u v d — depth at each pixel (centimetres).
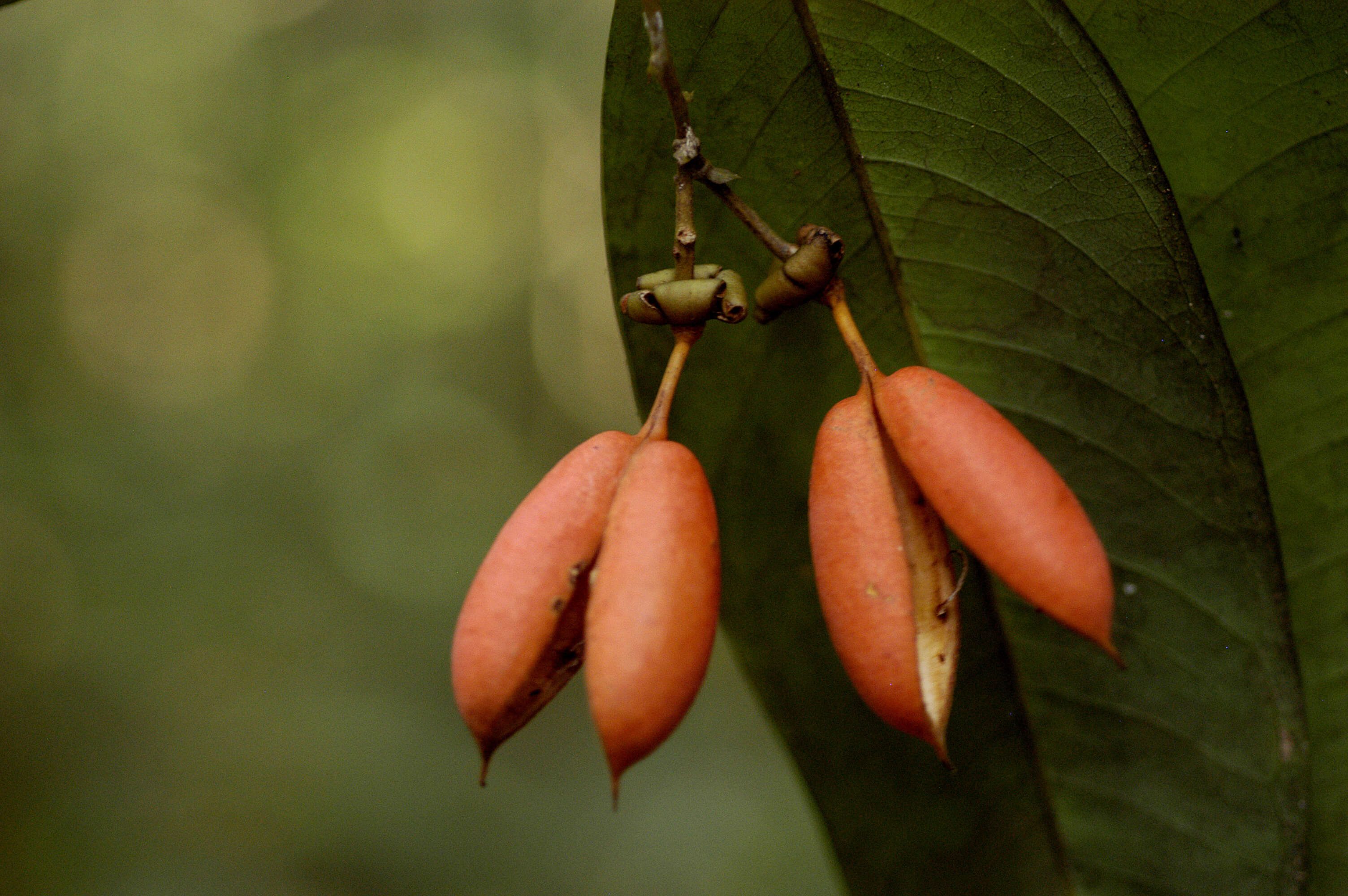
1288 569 37
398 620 180
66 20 198
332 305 220
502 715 33
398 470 214
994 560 33
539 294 235
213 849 110
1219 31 35
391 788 115
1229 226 36
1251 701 36
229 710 136
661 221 36
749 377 37
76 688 138
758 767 128
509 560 33
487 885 108
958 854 38
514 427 237
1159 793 37
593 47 217
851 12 34
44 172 197
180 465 191
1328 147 35
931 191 35
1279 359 36
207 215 218
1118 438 36
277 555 184
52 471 171
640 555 33
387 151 219
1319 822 37
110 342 208
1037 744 37
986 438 33
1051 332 36
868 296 36
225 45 213
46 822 111
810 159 35
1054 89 34
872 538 33
